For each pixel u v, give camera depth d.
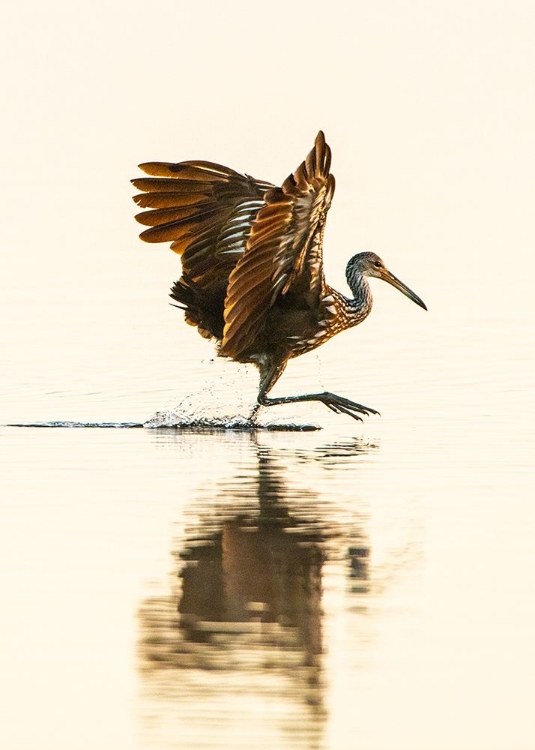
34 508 12.84
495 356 20.72
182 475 14.24
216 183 17.17
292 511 12.73
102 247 31.55
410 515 12.56
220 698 8.75
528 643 9.50
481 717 8.48
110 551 11.49
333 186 14.84
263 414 17.86
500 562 11.18
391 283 19.30
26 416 17.34
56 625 9.85
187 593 10.48
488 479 13.91
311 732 8.29
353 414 16.92
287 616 10.01
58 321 23.75
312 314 17.38
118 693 8.75
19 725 8.38
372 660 9.27
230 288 15.71
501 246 30.83
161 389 18.97
